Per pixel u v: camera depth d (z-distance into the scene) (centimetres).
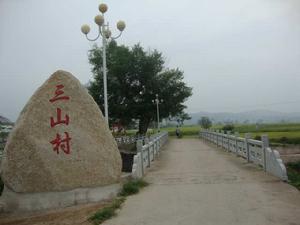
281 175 1296
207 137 4088
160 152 2728
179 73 5484
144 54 5300
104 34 2139
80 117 1209
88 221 949
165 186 1298
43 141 1175
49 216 1072
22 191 1165
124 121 5531
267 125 6812
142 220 893
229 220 855
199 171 1619
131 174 1341
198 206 991
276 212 902
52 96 1205
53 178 1162
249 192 1129
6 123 4169
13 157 1166
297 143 3014
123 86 5297
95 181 1184
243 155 1991
